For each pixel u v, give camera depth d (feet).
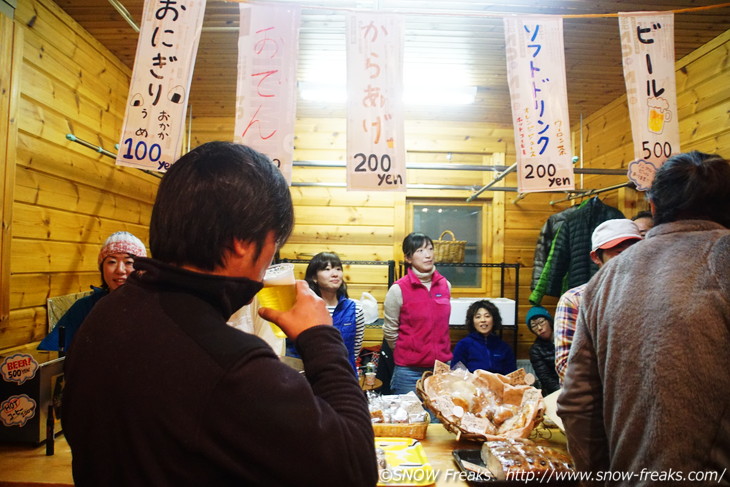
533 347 10.05
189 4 5.23
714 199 2.72
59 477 3.60
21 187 6.46
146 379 1.53
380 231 12.07
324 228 12.00
